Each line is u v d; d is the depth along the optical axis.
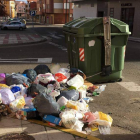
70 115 3.59
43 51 12.00
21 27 32.19
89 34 5.62
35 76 5.61
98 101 5.02
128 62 9.11
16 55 10.75
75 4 36.56
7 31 28.73
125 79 6.73
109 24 5.65
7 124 3.62
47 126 3.57
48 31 29.50
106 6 23.14
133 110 4.54
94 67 6.05
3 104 3.98
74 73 5.71
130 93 5.53
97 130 3.64
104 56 5.95
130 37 20.12
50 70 6.20
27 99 4.28
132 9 20.34
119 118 4.17
